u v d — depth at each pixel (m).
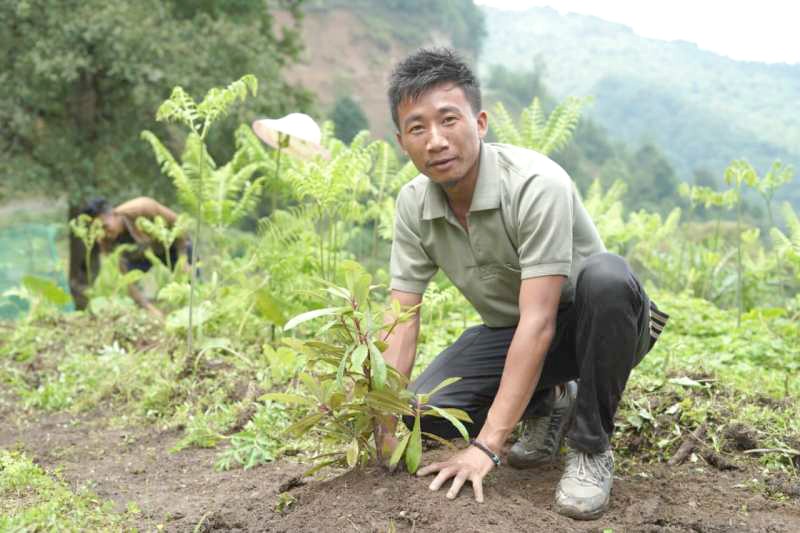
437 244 2.80
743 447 3.04
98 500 2.81
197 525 2.49
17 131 15.02
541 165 2.58
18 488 2.87
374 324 2.45
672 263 8.45
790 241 5.20
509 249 2.66
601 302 2.46
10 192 15.27
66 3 13.98
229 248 6.19
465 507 2.32
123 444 3.72
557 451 3.14
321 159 4.70
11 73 14.61
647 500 2.56
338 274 4.79
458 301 5.79
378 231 6.20
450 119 2.50
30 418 4.30
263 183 5.85
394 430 2.61
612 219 7.88
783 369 4.35
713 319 5.81
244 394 4.09
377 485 2.49
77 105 15.88
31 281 6.70
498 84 152.88
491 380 2.87
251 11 18.75
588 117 127.38
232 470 3.21
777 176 5.16
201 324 4.98
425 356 4.48
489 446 2.46
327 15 139.25
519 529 2.26
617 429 3.24
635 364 2.74
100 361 4.87
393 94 2.54
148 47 14.02
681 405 3.22
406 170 5.97
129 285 6.92
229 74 14.89
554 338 2.82
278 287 4.96
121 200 15.07
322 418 2.61
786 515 2.50
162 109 4.43
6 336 5.97
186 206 5.96
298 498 2.58
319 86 123.69
